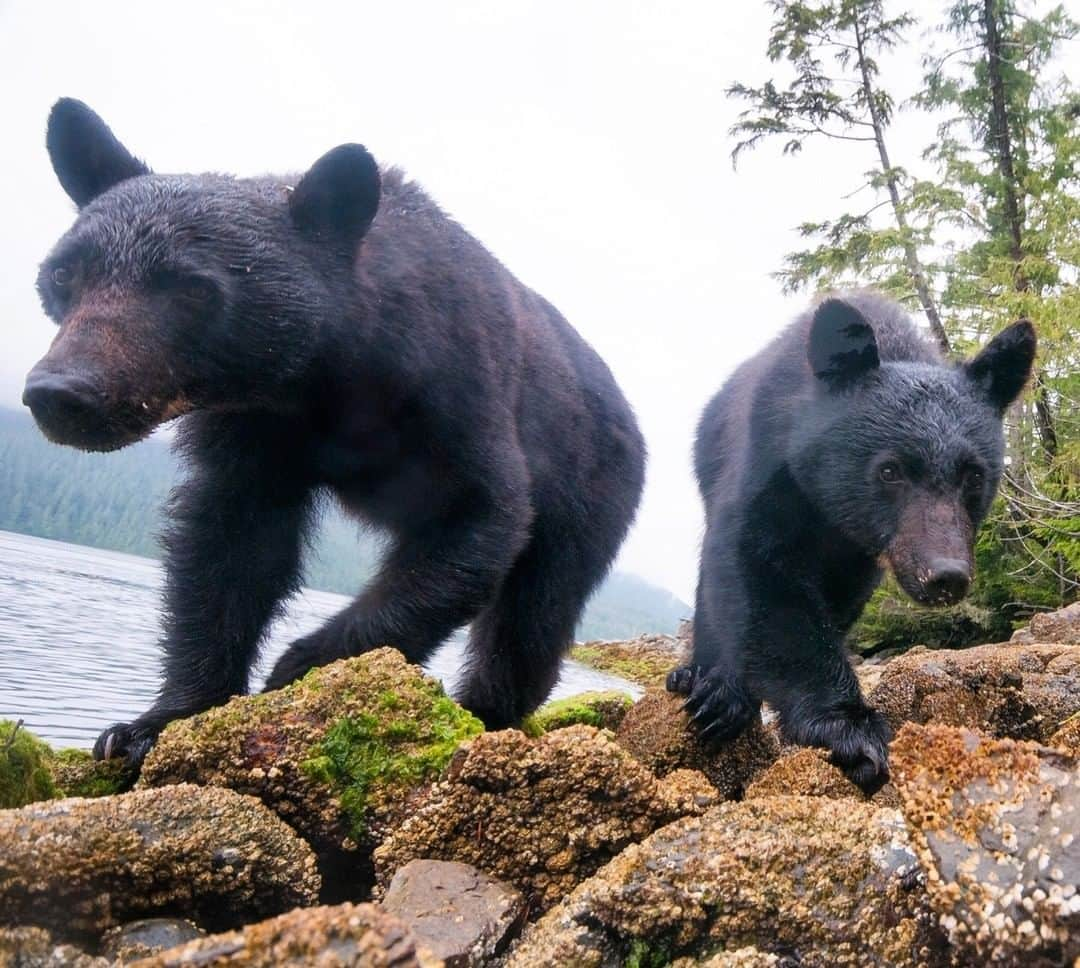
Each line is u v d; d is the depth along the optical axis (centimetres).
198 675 121
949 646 541
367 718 89
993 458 129
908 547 122
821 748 112
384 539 140
